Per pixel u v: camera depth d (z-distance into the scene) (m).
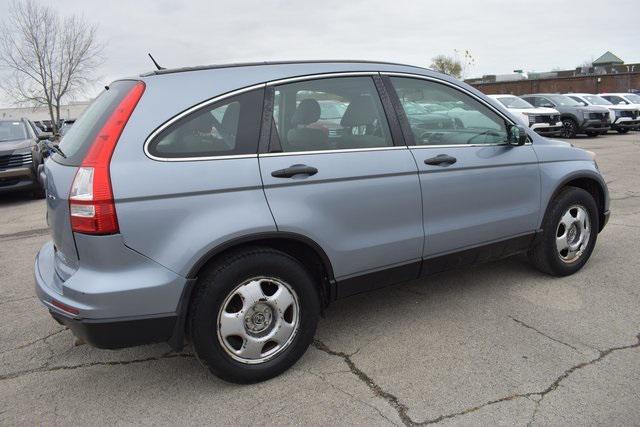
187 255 2.63
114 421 2.67
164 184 2.60
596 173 4.43
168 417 2.68
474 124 3.81
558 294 4.05
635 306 3.80
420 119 3.54
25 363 3.31
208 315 2.73
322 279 3.18
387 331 3.55
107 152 2.56
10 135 10.89
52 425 2.65
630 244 5.27
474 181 3.65
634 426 2.48
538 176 4.03
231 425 2.60
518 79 44.75
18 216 8.59
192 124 2.75
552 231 4.18
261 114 2.93
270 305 2.91
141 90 2.73
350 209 3.11
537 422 2.53
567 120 18.47
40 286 2.87
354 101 3.28
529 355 3.16
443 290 4.23
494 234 3.83
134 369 3.18
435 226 3.51
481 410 2.64
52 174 2.84
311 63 3.20
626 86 37.47
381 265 3.31
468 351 3.23
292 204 2.91
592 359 3.08
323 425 2.57
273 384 2.95
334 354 3.27
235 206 2.75
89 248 2.54
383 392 2.83
